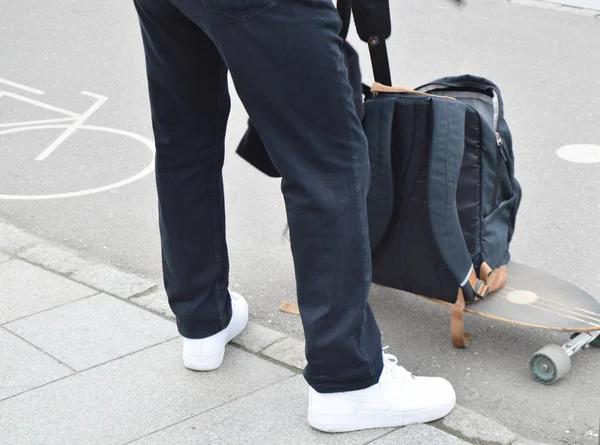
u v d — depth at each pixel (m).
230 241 4.53
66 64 7.97
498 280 3.38
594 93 6.62
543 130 5.92
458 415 2.85
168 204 2.91
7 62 8.09
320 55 2.35
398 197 3.23
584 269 4.10
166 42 2.66
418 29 8.34
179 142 2.84
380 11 3.13
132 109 6.79
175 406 2.93
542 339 3.46
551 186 5.04
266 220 4.80
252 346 3.30
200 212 2.93
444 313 3.67
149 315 3.56
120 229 4.75
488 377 3.23
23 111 6.82
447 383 2.89
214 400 2.96
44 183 5.42
